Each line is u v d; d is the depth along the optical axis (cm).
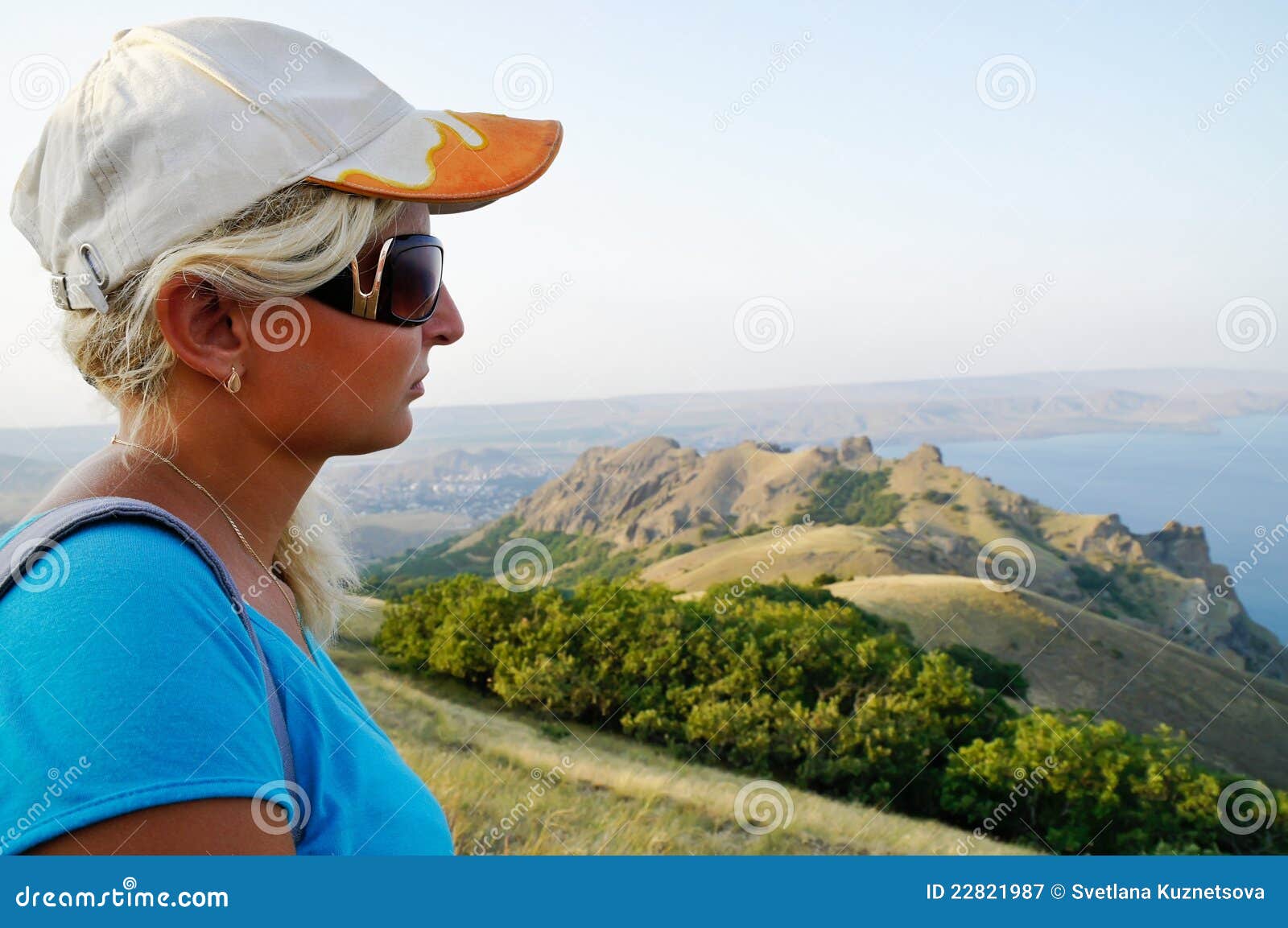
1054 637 3572
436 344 136
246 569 119
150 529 97
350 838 115
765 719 2214
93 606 86
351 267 116
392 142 119
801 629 2516
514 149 130
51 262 114
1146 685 3347
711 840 1278
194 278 104
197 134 104
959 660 3191
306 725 113
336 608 175
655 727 2195
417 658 2239
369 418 122
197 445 113
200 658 91
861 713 2298
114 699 83
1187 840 2103
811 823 1498
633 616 2403
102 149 104
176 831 83
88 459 113
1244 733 3122
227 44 111
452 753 1486
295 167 108
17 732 82
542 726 2067
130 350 108
